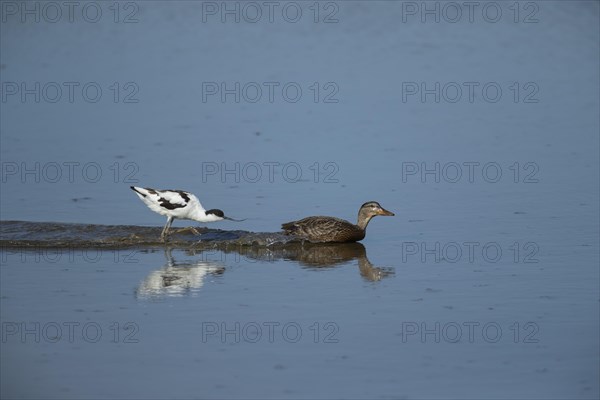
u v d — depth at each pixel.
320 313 13.64
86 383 11.55
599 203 18.69
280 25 34.72
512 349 12.38
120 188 19.91
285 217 18.27
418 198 19.31
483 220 17.91
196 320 13.41
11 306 13.95
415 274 15.32
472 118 24.83
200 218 17.14
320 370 11.84
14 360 12.14
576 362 11.98
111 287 14.81
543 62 30.58
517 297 14.12
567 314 13.44
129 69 29.56
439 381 11.51
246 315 13.59
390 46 32.50
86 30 33.53
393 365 11.96
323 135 23.38
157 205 16.84
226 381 11.57
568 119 24.66
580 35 33.47
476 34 33.78
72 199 19.22
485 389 11.31
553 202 18.83
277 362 12.09
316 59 30.86
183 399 11.13
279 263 16.12
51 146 22.47
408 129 23.89
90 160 21.50
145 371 11.87
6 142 22.75
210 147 22.42
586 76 28.92
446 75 29.03
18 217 18.06
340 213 18.47
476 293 14.34
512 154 21.89
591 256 15.84
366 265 15.91
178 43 32.59
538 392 11.25
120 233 17.34
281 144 22.67
